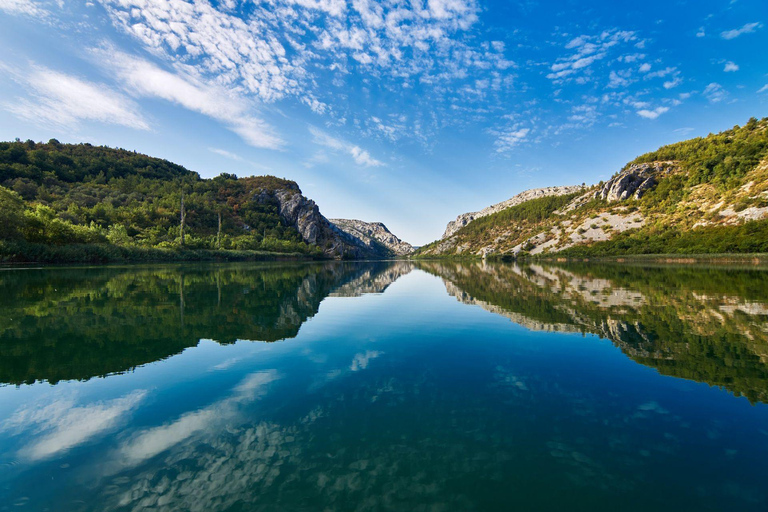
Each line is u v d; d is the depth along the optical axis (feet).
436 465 14.97
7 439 16.85
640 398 21.76
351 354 31.53
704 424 18.43
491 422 18.75
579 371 26.78
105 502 12.65
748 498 12.84
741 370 26.40
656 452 15.87
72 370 26.73
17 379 24.82
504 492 13.32
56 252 164.96
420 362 29.22
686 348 32.55
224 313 50.67
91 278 100.99
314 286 98.43
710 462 15.08
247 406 20.67
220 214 457.68
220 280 105.40
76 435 17.28
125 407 20.45
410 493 13.24
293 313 52.65
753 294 68.28
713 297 64.80
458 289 91.66
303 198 642.22
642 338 36.32
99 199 364.58
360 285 106.52
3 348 32.24
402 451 16.03
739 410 19.99
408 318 49.52
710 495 13.05
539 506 12.54
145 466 14.80
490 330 41.24
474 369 27.43
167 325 42.29
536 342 35.50
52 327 40.27
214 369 27.22
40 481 13.79
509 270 192.44
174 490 13.28
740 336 36.40
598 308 55.21
